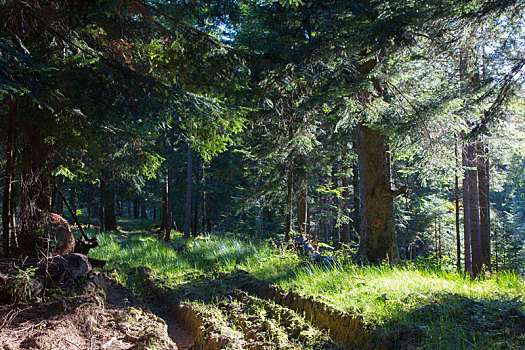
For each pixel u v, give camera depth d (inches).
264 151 486.6
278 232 921.5
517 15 303.9
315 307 213.8
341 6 309.9
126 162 333.7
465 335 154.5
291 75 313.1
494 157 535.2
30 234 251.0
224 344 186.4
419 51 356.5
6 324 174.6
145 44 250.8
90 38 241.8
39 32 206.2
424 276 258.4
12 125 226.8
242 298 266.2
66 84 189.0
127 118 221.9
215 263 425.7
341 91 297.7
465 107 354.0
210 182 1034.1
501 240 748.6
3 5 194.5
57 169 263.4
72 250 287.1
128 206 1752.0
